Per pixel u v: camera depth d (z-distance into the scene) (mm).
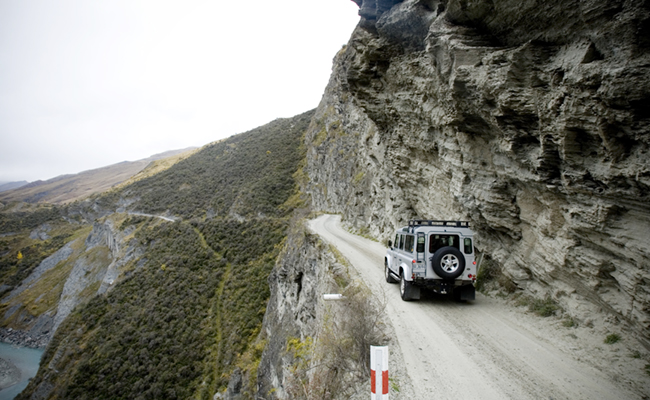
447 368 5879
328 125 64688
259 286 36969
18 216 132250
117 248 72062
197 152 121125
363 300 8875
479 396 4957
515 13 7102
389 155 17891
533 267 8688
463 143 10516
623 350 5809
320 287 16656
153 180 101000
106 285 60875
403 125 14953
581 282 7078
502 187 9297
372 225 26578
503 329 7512
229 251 48125
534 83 6789
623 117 5043
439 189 14023
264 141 97500
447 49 9016
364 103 16375
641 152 5086
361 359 6137
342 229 31797
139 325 39125
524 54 6801
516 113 7391
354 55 14906
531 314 8188
